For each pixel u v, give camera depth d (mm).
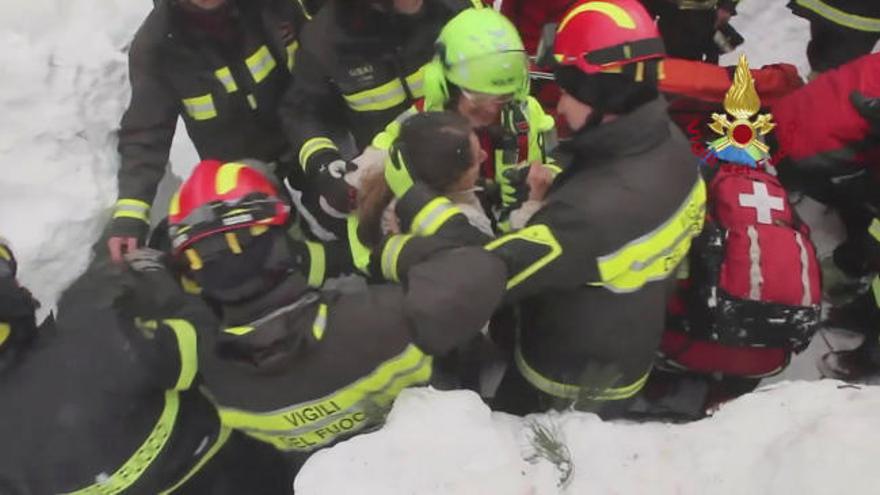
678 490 1739
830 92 2822
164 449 2062
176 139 3639
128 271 2127
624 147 1960
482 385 2500
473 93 2232
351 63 2654
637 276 2018
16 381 1989
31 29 3543
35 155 3275
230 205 1725
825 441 1695
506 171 2287
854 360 2830
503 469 1704
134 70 2736
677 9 3207
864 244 2994
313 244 2475
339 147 2850
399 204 1997
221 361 1913
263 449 2281
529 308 2229
